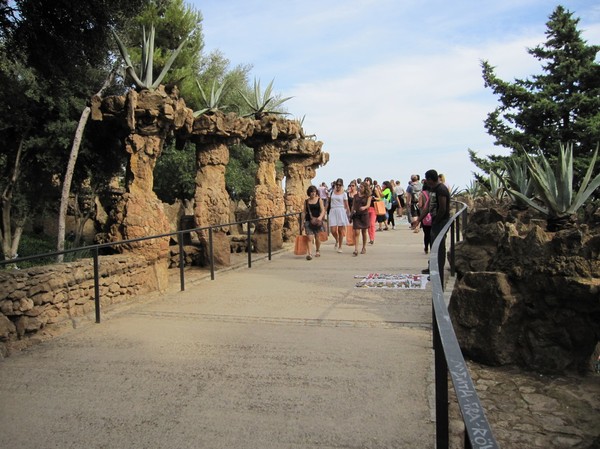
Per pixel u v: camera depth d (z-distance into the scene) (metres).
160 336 5.80
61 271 6.33
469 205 15.88
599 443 3.42
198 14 20.36
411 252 12.72
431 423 3.62
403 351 5.09
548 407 4.00
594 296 4.39
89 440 3.52
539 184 6.64
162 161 22.89
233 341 5.57
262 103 14.35
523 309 4.75
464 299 4.91
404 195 24.06
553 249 4.66
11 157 15.24
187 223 12.45
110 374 4.69
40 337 5.72
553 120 20.67
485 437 1.51
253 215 14.19
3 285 5.49
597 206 7.32
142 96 8.05
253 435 3.53
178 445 3.43
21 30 8.12
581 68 20.23
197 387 4.36
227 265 11.43
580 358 4.62
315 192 11.96
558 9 21.38
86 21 8.35
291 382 4.40
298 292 8.09
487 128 22.06
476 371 4.71
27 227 21.69
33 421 3.81
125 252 7.96
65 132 13.80
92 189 18.23
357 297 7.59
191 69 19.69
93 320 6.47
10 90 10.88
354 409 3.87
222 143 11.31
